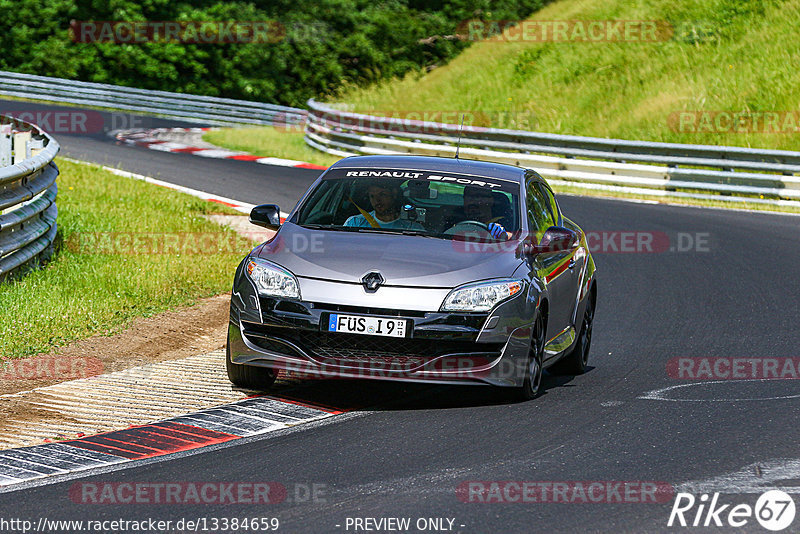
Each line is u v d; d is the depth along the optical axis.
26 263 38.25
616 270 49.19
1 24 156.00
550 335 27.70
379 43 173.12
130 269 40.28
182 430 22.41
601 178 77.56
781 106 95.25
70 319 32.22
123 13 157.38
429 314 23.88
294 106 167.50
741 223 62.94
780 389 27.70
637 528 16.92
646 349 33.72
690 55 109.62
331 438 22.02
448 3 177.00
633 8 123.56
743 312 39.81
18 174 36.00
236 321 25.08
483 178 29.08
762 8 113.25
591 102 107.62
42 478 19.05
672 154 75.88
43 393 25.25
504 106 112.44
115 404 24.47
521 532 16.64
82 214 52.38
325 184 28.84
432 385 27.42
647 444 21.97
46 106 127.44
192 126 122.19
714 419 24.28
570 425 23.50
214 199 64.38
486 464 20.33
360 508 17.61
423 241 26.02
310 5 173.50
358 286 24.17
